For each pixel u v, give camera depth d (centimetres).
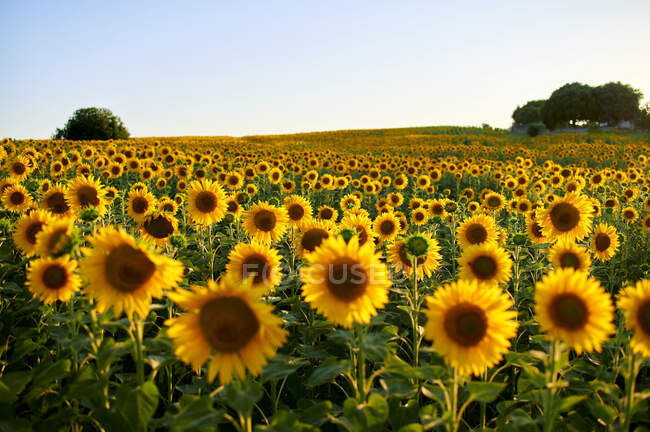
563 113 10469
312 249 467
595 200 959
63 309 434
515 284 481
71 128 6731
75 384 273
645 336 247
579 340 240
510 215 954
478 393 243
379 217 659
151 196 630
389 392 279
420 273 469
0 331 408
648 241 805
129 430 263
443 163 1858
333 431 337
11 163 942
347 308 259
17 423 271
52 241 293
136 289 248
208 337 224
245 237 656
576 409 361
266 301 393
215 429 251
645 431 272
